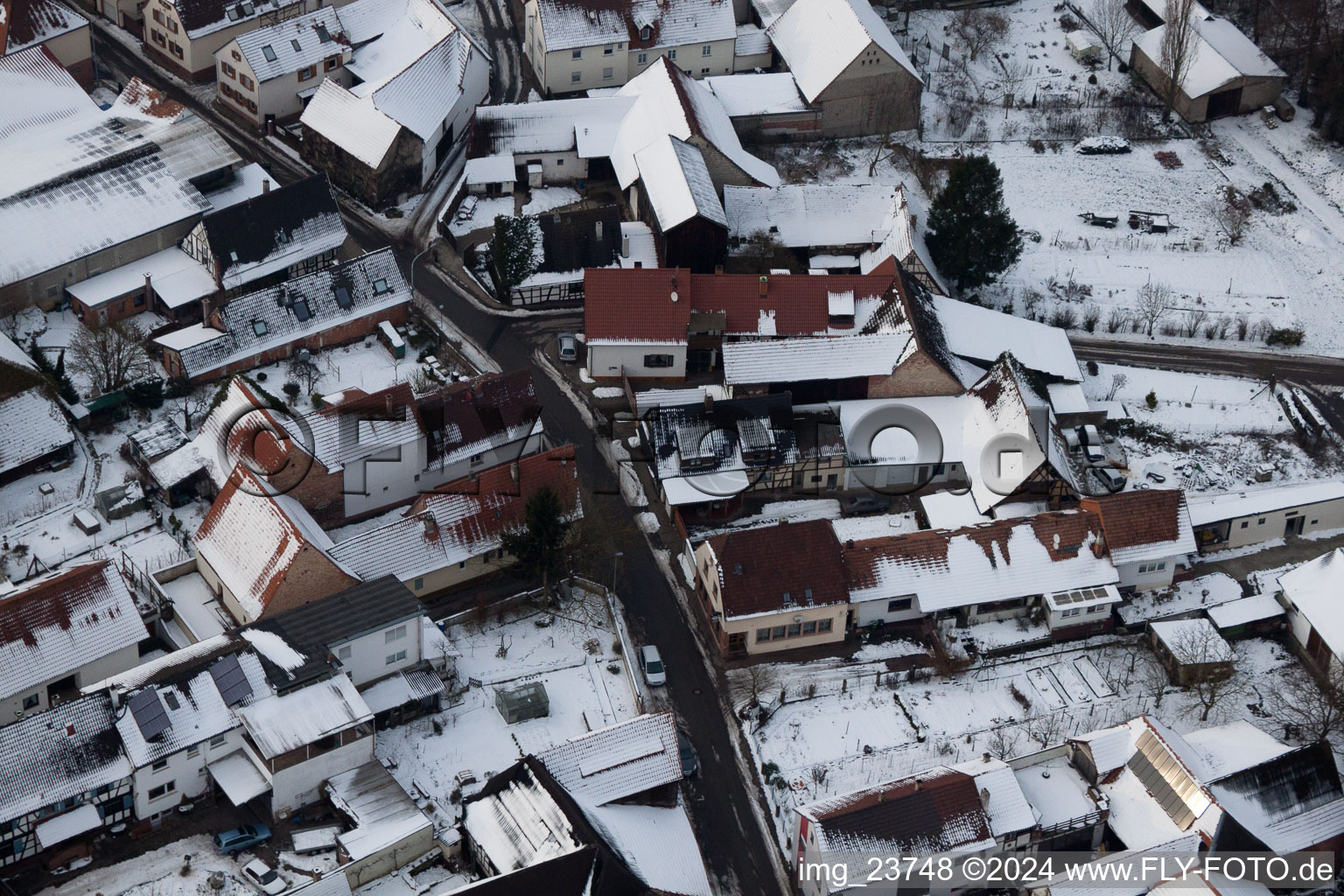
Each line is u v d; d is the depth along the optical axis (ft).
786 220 538.47
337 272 490.08
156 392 459.32
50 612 373.40
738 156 555.69
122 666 382.01
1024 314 526.98
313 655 369.30
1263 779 371.15
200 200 511.40
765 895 361.10
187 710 356.59
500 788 355.36
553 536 402.31
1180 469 474.90
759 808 378.94
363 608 382.22
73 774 345.10
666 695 401.90
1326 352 524.52
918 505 456.45
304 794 361.51
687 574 433.48
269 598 388.57
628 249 522.06
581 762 360.48
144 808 353.92
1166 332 526.57
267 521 399.03
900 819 352.08
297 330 481.46
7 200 489.26
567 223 518.78
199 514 431.43
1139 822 366.84
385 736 382.63
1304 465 479.82
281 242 504.84
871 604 417.28
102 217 496.23
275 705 359.46
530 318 512.22
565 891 327.67
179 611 400.06
